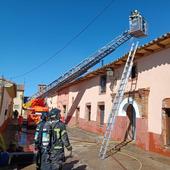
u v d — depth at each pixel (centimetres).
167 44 1301
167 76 1287
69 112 3017
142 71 1507
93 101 2294
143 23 1762
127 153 1303
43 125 767
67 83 2753
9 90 2080
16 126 2658
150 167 1038
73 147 1468
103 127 2022
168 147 1234
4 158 1001
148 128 1394
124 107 1681
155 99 1360
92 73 2186
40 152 761
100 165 1064
